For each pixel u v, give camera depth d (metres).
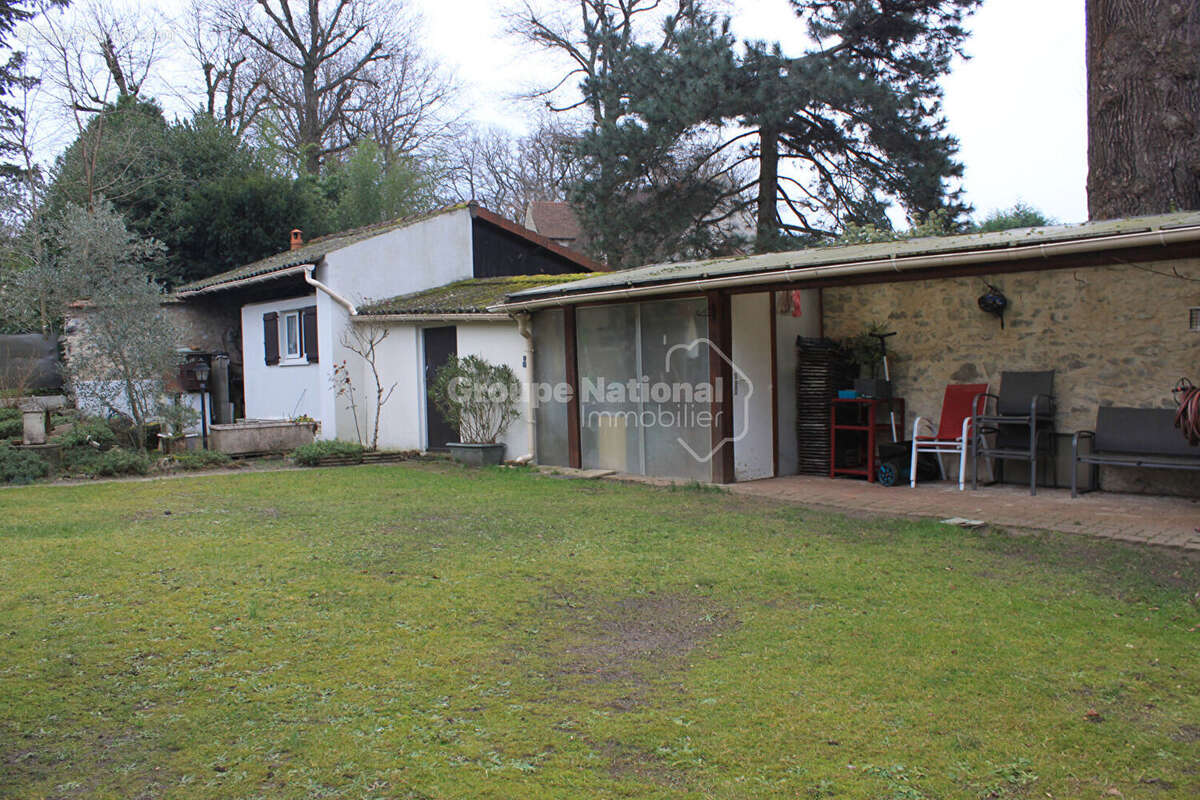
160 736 3.31
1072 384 8.59
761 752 3.16
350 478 10.34
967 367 9.39
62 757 3.14
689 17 23.17
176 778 3.00
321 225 22.20
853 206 19.05
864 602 4.91
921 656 4.05
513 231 15.60
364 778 2.98
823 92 16.92
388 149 32.34
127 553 6.18
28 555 6.11
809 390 10.23
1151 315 8.06
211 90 29.34
